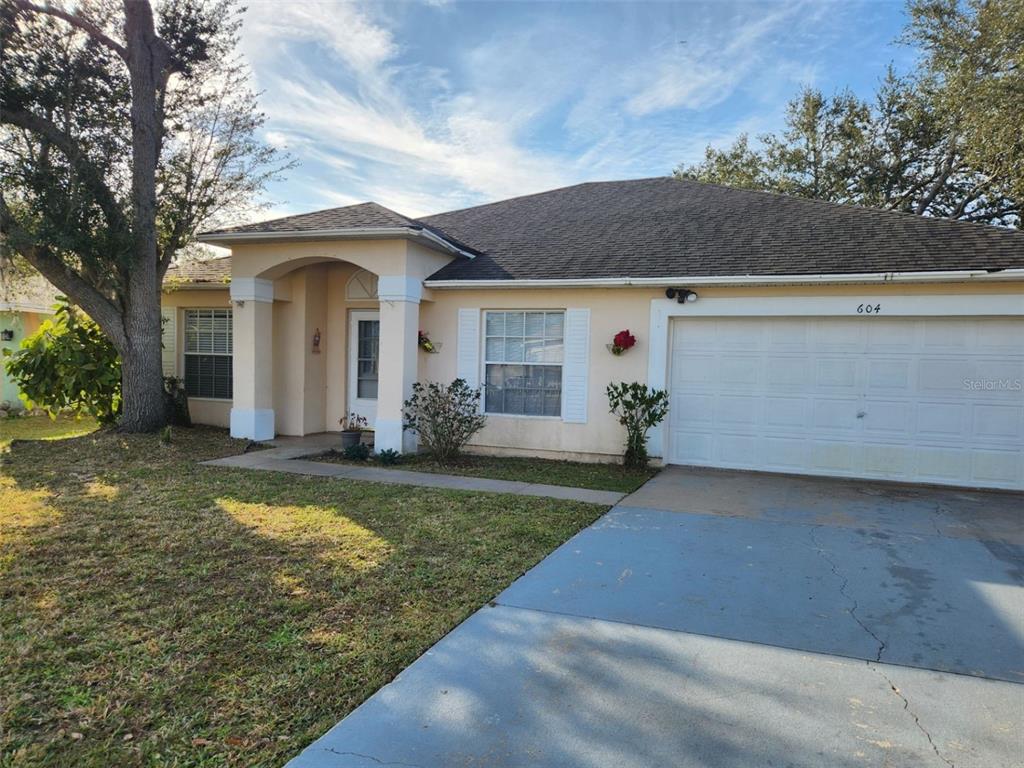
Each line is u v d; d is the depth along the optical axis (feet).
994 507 23.13
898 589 14.79
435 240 32.01
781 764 8.29
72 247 30.25
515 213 43.52
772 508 22.54
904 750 8.63
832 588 14.82
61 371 36.22
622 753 8.47
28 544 16.70
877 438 27.94
